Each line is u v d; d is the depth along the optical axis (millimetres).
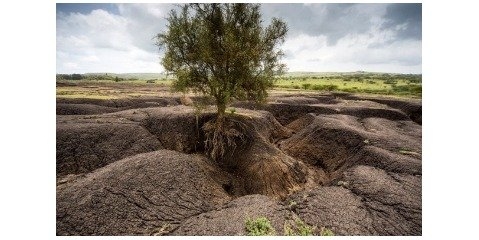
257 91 21969
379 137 25031
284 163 21641
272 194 19562
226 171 21469
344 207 13516
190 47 20812
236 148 22859
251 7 20719
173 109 31906
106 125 23281
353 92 78562
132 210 12820
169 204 13914
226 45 19516
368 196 14539
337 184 16516
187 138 24375
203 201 15141
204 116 25531
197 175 17188
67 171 18281
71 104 36719
